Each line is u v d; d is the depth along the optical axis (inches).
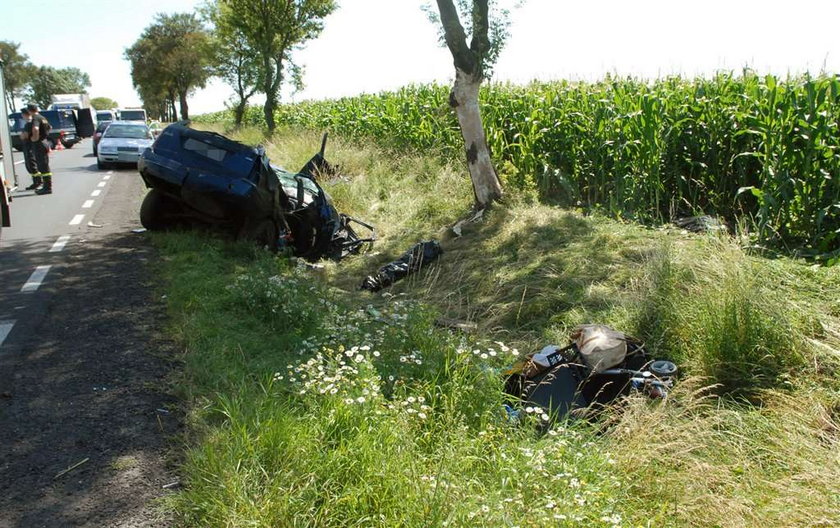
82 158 1077.1
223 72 1409.9
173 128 357.1
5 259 334.3
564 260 302.8
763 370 192.2
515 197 438.9
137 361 198.8
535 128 494.9
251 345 208.5
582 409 171.0
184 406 170.9
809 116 310.8
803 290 237.0
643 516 128.6
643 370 194.1
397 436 139.8
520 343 234.2
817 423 166.2
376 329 221.0
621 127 421.1
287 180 430.0
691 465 144.8
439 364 182.5
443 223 445.7
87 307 251.8
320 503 124.8
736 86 395.2
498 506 117.7
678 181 390.6
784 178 319.6
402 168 589.6
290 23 1028.5
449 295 300.5
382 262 378.6
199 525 121.6
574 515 117.2
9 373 189.9
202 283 268.1
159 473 140.8
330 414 146.0
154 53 2800.2
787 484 139.2
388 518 118.7
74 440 153.0
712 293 212.8
